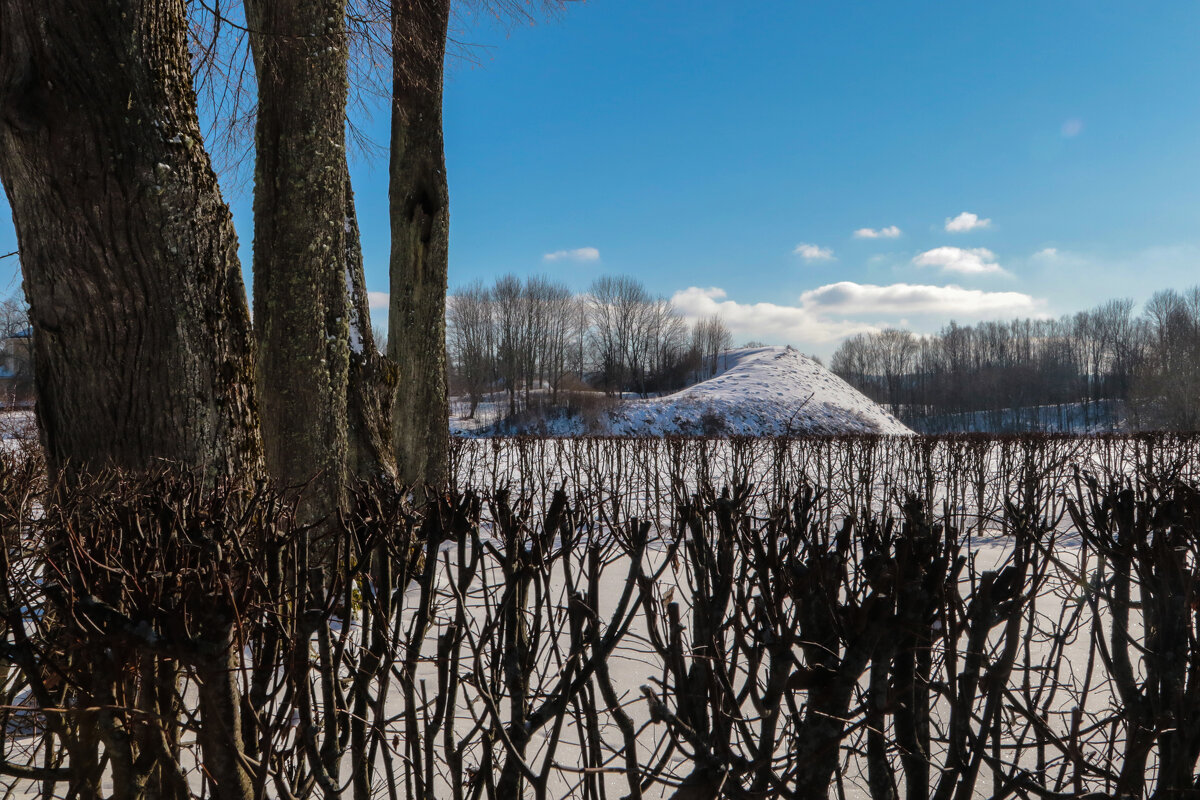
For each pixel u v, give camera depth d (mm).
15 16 2928
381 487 2473
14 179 3109
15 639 1698
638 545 2039
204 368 3422
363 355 6230
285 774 1914
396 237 7820
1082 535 2172
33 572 2094
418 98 7543
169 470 2809
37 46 2938
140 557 1634
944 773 1746
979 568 5117
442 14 7441
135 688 1677
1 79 2994
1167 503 2158
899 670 1686
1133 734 1929
